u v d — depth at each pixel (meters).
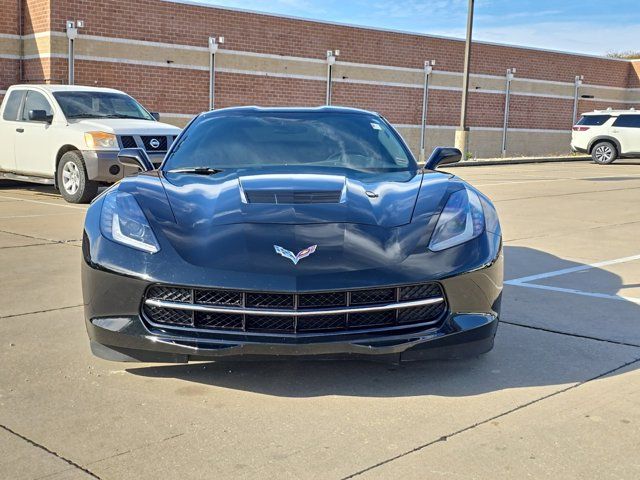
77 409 3.17
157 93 19.30
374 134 4.89
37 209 9.95
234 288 3.15
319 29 22.34
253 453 2.75
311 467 2.63
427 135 25.69
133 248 3.38
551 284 5.58
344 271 3.20
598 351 3.94
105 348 3.44
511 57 27.84
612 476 2.56
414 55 24.83
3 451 2.76
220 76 20.45
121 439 2.87
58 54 17.59
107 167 10.07
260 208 3.62
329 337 3.17
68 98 10.99
